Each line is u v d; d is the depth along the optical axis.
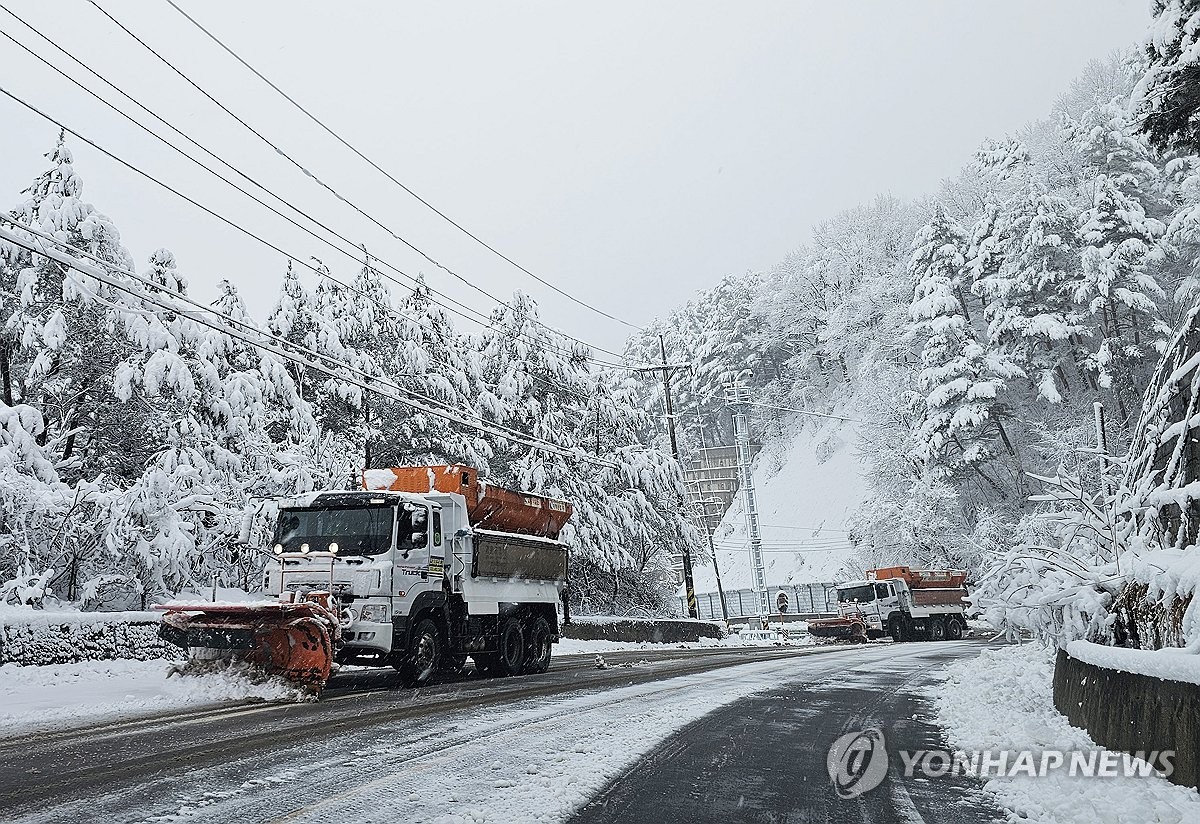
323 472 26.70
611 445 45.31
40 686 13.41
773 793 6.33
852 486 93.06
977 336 68.69
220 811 5.56
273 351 18.44
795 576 88.88
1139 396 53.97
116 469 24.62
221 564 22.28
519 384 41.34
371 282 37.62
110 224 22.69
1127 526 10.90
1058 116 77.38
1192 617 6.37
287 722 9.60
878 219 105.38
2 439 18.91
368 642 13.55
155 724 9.42
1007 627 12.55
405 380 34.69
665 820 5.56
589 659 23.81
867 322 93.75
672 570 48.12
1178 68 15.19
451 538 15.89
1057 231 59.00
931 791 6.42
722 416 122.88
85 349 23.19
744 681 15.53
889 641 42.91
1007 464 61.28
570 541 37.91
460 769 6.99
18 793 6.03
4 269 22.73
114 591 20.94
